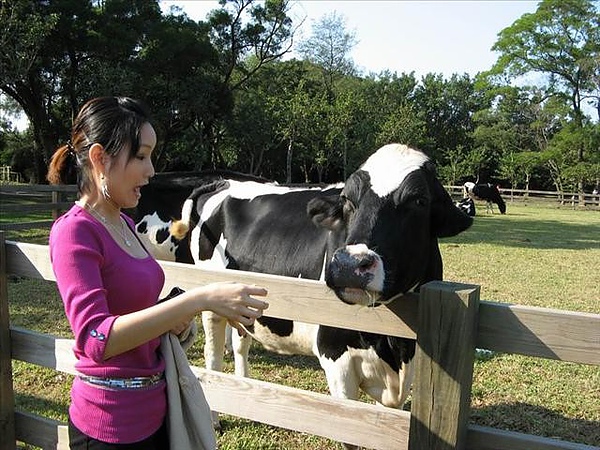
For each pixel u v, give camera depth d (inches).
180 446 75.3
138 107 72.4
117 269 70.1
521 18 1647.4
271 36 1289.4
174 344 76.2
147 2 1087.0
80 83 1008.2
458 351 77.2
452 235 118.1
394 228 102.2
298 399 92.5
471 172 1860.2
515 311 76.2
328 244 128.3
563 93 1647.4
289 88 1656.0
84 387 72.8
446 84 2541.8
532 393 199.3
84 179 71.9
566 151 1624.0
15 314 266.4
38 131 1145.4
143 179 72.5
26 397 182.1
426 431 80.8
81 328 64.4
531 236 691.4
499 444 80.2
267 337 153.3
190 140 1256.8
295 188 173.9
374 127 1578.5
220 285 68.1
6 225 426.6
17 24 743.1
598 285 384.8
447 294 77.3
